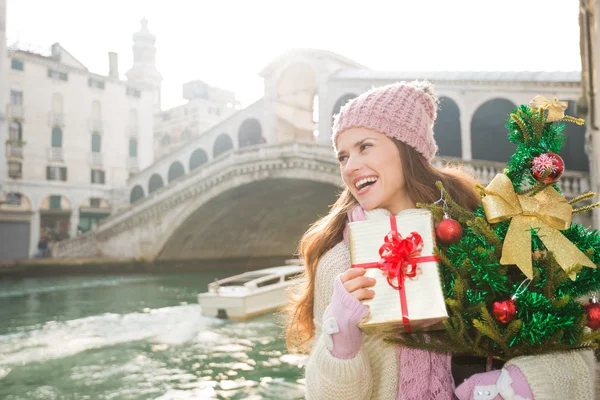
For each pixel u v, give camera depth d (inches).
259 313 568.7
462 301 44.4
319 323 53.6
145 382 335.6
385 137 54.4
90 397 308.3
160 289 896.9
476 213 49.9
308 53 1091.9
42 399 304.8
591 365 44.1
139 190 1505.9
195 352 411.8
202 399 302.8
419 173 56.1
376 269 46.0
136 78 1877.5
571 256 42.4
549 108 47.1
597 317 42.6
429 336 49.9
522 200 45.5
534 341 41.3
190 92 2127.2
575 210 45.4
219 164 1056.2
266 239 1439.5
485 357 50.3
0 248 1275.8
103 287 930.1
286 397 303.1
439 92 927.7
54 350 423.2
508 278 45.3
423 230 46.8
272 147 959.6
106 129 1507.1
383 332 46.3
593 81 352.5
